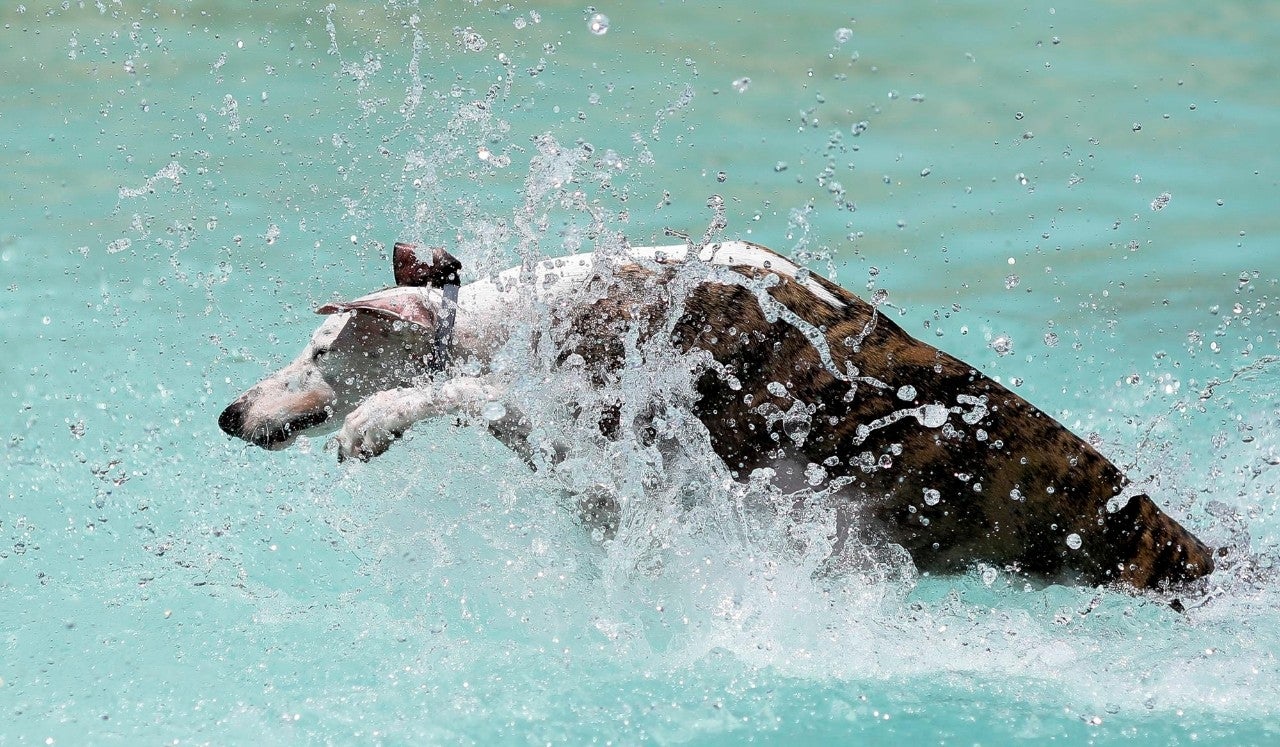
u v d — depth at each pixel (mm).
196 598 8508
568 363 8109
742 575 8305
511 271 8445
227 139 17234
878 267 14852
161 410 11117
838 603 8242
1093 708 7387
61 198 15609
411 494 8711
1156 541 8250
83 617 8219
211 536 9328
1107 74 21719
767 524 8328
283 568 8945
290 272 13594
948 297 14148
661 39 21984
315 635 8078
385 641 8031
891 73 21438
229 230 14594
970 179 17516
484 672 7703
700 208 15648
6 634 7996
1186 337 13141
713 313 8164
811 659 7891
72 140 17328
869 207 16484
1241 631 8086
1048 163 18156
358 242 14227
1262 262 15031
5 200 15547
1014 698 7465
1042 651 7902
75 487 9984
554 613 8328
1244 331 13297
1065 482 8172
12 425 10852
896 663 7855
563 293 8234
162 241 14477
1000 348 8984
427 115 17656
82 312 12984
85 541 9242
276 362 11875
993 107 20188
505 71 19594
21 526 9406
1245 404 11570
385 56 20234
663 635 8109
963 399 8250
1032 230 15953
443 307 8039
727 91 19969
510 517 8594
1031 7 25234
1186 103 20500
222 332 12422
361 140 16922
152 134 17484
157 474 10188
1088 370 12414
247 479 10172
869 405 8172
